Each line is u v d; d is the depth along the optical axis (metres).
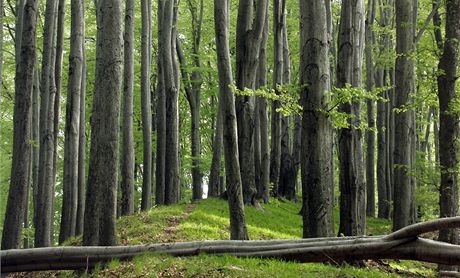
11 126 24.98
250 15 14.53
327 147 9.66
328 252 7.74
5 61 22.70
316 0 9.77
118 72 9.52
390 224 22.27
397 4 13.66
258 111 23.03
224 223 14.89
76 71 15.16
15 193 11.45
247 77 14.62
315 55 9.70
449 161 11.51
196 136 27.50
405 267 12.19
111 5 9.47
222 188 32.41
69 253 8.12
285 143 27.50
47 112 15.62
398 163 13.73
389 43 26.30
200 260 7.98
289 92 10.30
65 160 15.72
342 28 11.60
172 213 16.14
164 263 7.80
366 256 7.42
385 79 28.00
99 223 9.35
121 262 8.21
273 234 14.90
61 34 16.41
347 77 11.54
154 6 29.73
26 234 18.61
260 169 22.83
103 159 9.39
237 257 8.25
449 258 6.69
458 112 11.27
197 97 28.19
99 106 9.45
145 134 19.64
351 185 10.96
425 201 19.66
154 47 29.78
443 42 12.54
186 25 28.70
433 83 12.98
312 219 9.47
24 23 11.76
